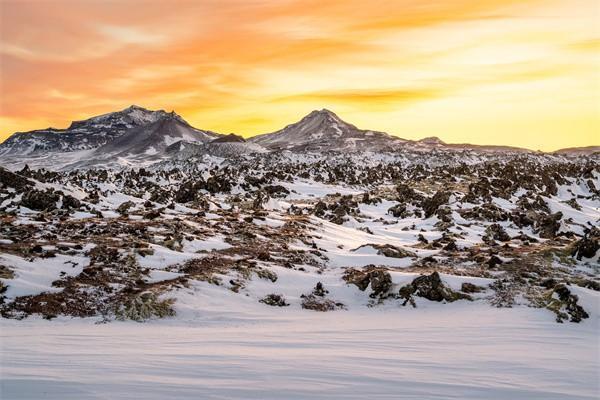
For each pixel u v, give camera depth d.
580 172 139.88
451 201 87.94
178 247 41.12
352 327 25.78
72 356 16.64
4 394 12.06
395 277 35.44
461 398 14.05
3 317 25.36
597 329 25.75
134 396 12.37
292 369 15.95
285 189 120.00
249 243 46.56
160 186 132.12
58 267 32.66
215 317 28.02
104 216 57.47
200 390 13.20
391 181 153.38
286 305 31.98
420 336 23.30
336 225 66.81
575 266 40.97
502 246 50.22
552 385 15.78
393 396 13.73
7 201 63.91
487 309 30.30
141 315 27.38
